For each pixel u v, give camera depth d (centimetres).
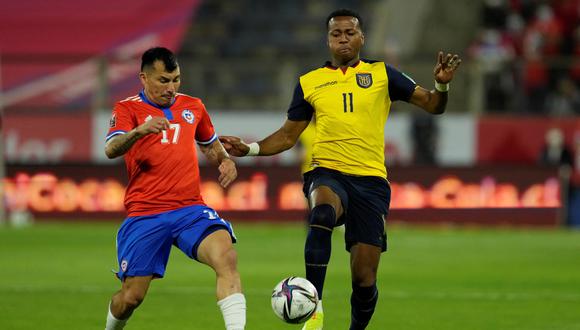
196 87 7169
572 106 7569
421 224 6869
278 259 4809
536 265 4638
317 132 2419
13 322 2866
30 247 5341
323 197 2284
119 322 2188
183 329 2747
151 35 9019
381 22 9219
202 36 9550
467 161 7075
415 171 6869
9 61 7844
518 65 7206
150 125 2006
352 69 2398
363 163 2356
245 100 7994
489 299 3419
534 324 2850
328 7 9669
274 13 9669
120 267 2175
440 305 3256
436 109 2397
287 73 7069
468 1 9144
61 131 7125
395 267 4541
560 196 6900
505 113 7156
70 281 3928
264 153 2491
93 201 6950
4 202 6969
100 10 9112
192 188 2188
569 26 8856
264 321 2886
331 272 4306
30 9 9088
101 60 7112
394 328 2775
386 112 2414
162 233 2145
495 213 6881
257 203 6900
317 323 2252
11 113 7144
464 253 5200
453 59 2333
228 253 2098
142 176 2167
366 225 2328
